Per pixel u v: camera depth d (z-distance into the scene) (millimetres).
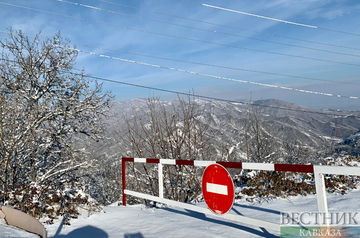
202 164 4832
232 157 15180
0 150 9562
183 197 11312
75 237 4789
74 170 14438
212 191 4461
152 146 11875
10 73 14156
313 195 7094
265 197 7305
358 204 5703
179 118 12172
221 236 4172
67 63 16125
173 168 11711
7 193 6664
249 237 4047
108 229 5094
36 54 15516
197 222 5055
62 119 15023
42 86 15125
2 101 9531
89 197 6629
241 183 9398
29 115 12117
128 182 12586
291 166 3617
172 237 4328
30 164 12648
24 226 4242
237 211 6000
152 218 5594
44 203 6238
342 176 8406
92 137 16078
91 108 15656
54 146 15062
